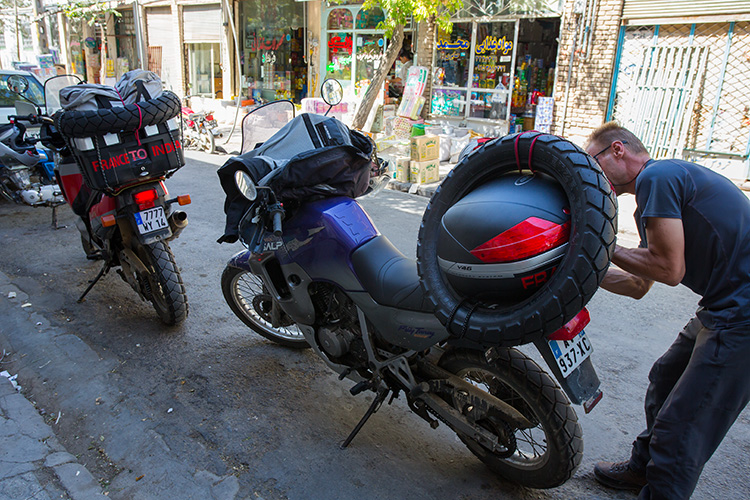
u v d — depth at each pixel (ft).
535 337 6.38
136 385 11.23
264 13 50.72
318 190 9.05
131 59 65.31
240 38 52.90
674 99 30.94
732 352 6.73
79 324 13.73
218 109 54.19
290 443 9.62
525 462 8.45
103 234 13.39
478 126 39.37
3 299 14.85
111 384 11.23
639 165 7.61
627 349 13.08
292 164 8.69
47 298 15.03
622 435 10.09
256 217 8.95
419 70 36.88
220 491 8.48
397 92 43.04
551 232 6.28
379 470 9.04
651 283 7.94
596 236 5.95
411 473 9.00
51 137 14.37
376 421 10.32
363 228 9.19
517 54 38.42
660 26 30.94
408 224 22.65
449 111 40.86
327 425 10.14
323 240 9.09
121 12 64.39
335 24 46.24
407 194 28.30
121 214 12.96
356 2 44.62
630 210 25.99
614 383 11.69
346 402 10.87
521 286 6.48
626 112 32.94
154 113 11.98
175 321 13.24
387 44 43.83
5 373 11.73
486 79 38.70
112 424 10.03
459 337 6.99
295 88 51.83
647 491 7.51
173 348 12.67
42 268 17.08
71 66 71.36
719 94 29.66
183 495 8.43
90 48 68.95
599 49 32.96
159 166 12.48
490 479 8.92
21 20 77.51
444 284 7.19
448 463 9.29
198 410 10.46
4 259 17.76
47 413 10.48
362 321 8.98
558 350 7.06
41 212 22.98
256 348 12.78
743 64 28.66
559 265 6.28
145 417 10.23
